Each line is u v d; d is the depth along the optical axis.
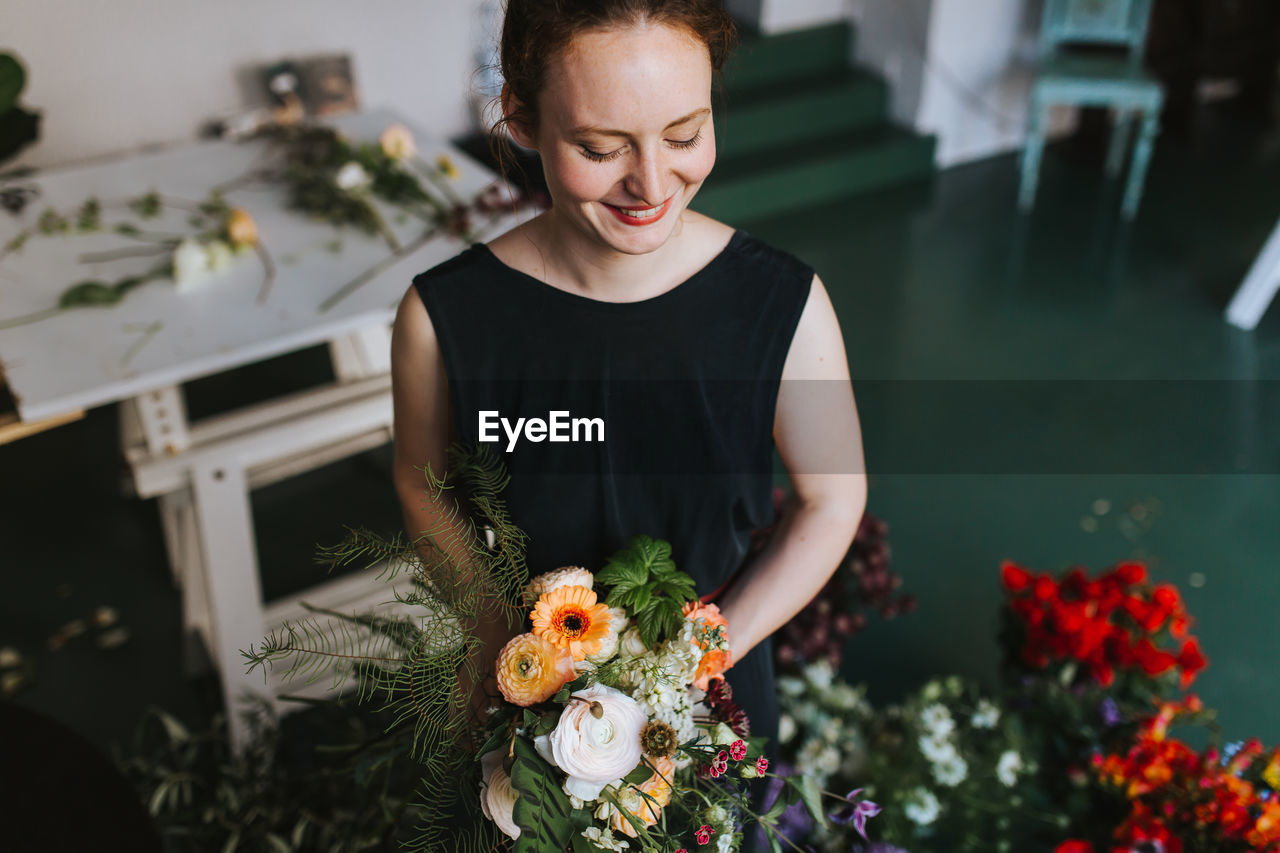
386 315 1.98
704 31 0.78
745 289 0.99
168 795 1.73
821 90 4.51
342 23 3.63
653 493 1.06
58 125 3.34
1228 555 2.58
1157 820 1.50
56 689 2.20
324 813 1.59
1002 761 1.68
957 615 2.41
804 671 1.85
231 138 2.71
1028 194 4.35
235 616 1.99
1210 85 5.18
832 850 1.58
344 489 2.78
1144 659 1.73
